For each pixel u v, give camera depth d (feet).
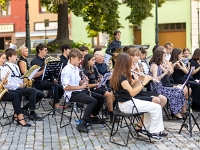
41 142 23.22
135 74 24.07
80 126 25.48
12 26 93.97
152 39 84.64
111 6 53.67
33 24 91.50
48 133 25.27
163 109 29.84
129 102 22.49
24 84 28.48
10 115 30.78
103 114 29.43
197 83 31.22
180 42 84.17
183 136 24.06
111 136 24.04
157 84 27.91
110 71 30.04
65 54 33.47
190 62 32.24
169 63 29.09
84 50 33.73
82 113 31.07
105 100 29.40
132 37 86.63
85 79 26.99
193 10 81.71
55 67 29.94
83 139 23.79
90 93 26.73
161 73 28.14
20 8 93.20
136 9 53.67
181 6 82.84
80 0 49.49
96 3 53.42
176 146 22.06
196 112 31.86
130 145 22.35
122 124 27.22
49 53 46.75
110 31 56.44
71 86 25.86
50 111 31.60
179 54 31.81
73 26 88.02
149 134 22.91
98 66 29.91
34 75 28.99
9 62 28.35
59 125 27.43
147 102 22.77
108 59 36.55
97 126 26.91
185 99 29.01
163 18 84.12
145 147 21.90
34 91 28.78
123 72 22.63
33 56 43.86
